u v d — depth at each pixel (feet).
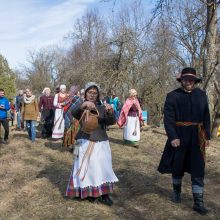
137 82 96.68
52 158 33.88
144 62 93.20
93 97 21.15
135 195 23.02
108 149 21.24
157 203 21.42
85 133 20.95
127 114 39.83
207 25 42.14
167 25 50.11
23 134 51.31
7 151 38.11
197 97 20.16
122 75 90.99
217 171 29.01
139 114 40.14
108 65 92.27
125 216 19.75
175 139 19.77
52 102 46.80
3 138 46.83
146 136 47.11
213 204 21.63
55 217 19.33
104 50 92.12
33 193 23.16
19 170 29.48
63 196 22.33
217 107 50.65
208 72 42.86
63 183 25.13
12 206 21.18
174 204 21.25
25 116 43.34
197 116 20.04
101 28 118.93
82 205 20.74
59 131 44.37
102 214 19.75
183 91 20.25
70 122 36.52
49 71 219.61
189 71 20.03
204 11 45.42
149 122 103.30
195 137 19.99
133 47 90.07
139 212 20.36
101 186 20.90
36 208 20.58
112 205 21.24
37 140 44.75
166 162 20.67
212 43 42.27
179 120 20.15
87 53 113.09
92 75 91.76
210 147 39.09
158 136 47.24
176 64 99.30
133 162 31.73
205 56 43.24
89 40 126.00
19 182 26.04
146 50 90.79
